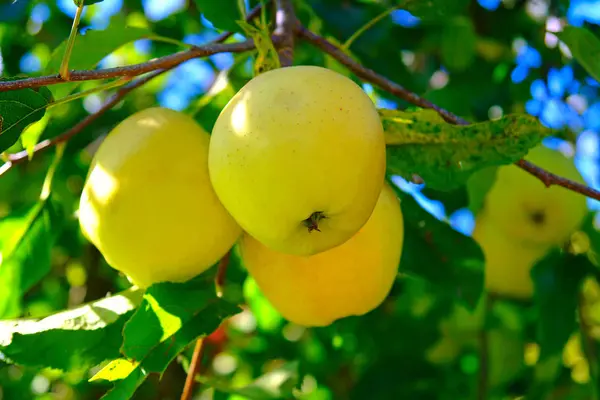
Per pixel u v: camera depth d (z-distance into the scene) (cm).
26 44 89
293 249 53
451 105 79
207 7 64
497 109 82
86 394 96
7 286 66
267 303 81
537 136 56
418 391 82
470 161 57
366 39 75
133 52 104
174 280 57
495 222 76
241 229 58
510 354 85
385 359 83
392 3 77
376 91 76
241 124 50
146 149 55
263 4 58
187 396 61
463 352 86
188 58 55
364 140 50
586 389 81
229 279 79
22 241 66
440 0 64
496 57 88
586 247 75
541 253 76
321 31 77
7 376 95
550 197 73
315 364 87
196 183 55
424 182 58
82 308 58
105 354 57
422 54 91
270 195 50
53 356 57
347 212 51
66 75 51
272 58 57
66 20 92
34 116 52
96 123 81
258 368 91
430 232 67
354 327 82
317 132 49
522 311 84
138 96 100
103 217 55
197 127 57
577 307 71
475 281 67
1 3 82
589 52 63
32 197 93
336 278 57
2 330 57
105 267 96
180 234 55
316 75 51
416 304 87
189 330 56
